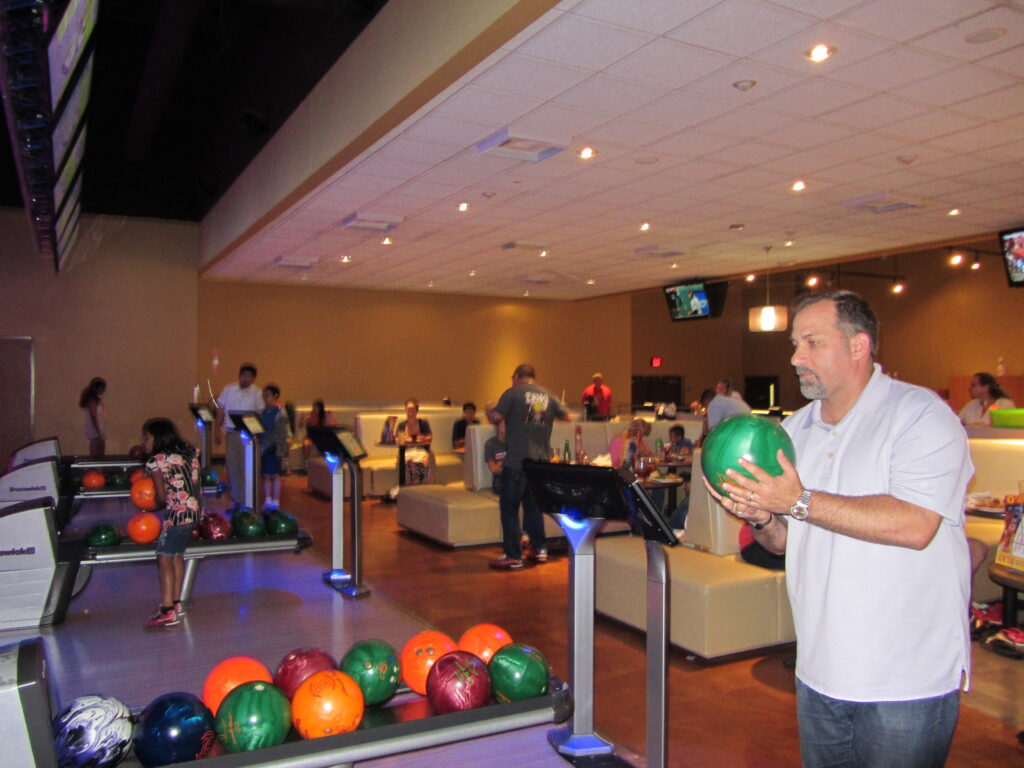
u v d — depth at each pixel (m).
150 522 5.57
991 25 4.20
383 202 8.16
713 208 8.43
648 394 23.28
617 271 13.15
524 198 7.99
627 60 4.66
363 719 2.53
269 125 8.73
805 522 1.84
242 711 2.29
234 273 13.47
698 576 4.48
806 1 3.94
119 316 12.73
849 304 1.87
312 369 15.57
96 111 12.52
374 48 5.81
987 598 5.45
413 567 6.60
